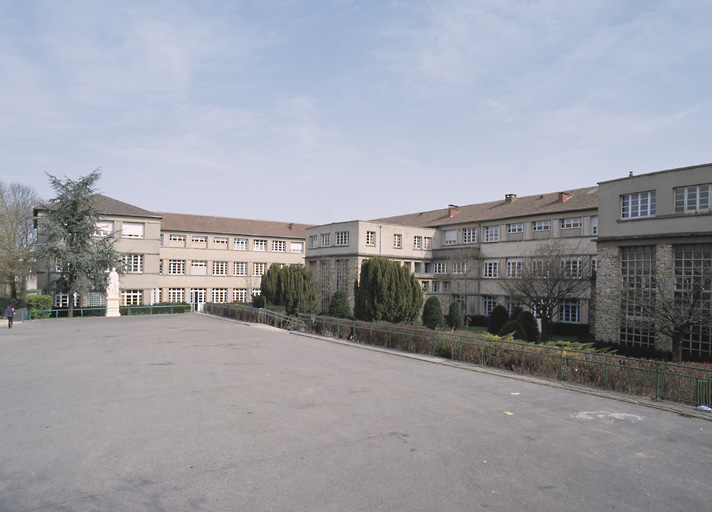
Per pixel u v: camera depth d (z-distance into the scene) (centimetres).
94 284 3634
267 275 3450
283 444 720
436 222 4425
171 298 4931
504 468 641
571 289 2688
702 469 652
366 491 562
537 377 1260
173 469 622
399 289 2805
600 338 2322
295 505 524
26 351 1648
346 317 3077
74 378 1188
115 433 766
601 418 889
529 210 3628
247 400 978
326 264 4059
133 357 1520
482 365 1431
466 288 3697
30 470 616
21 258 4559
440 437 762
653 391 1096
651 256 2150
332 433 773
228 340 1983
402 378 1230
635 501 552
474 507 526
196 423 820
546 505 536
